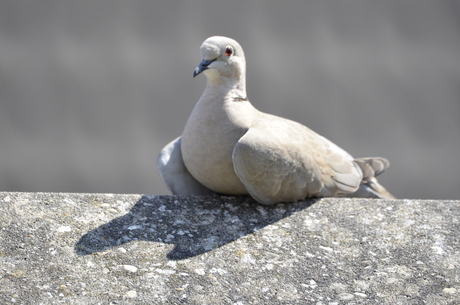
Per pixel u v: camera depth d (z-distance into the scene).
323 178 6.70
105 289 5.26
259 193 6.42
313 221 6.29
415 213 6.43
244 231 6.11
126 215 6.18
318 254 5.84
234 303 5.25
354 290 5.46
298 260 5.75
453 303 5.33
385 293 5.43
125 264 5.54
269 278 5.53
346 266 5.72
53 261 5.48
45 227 5.83
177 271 5.52
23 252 5.53
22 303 5.04
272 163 6.30
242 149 6.25
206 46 6.73
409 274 5.64
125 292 5.25
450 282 5.56
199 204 6.53
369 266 5.72
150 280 5.40
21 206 6.05
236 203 6.64
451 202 6.64
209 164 6.65
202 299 5.25
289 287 5.45
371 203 6.61
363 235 6.09
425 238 6.07
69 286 5.25
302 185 6.54
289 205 6.59
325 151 6.86
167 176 7.27
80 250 5.64
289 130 6.71
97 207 6.22
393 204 6.59
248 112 6.76
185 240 5.92
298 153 6.45
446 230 6.18
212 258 5.71
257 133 6.39
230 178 6.68
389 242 6.02
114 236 5.86
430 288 5.49
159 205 6.41
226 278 5.50
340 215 6.40
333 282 5.53
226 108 6.66
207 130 6.61
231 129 6.57
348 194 7.36
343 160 6.96
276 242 5.97
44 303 5.06
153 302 5.18
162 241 5.88
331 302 5.32
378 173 7.41
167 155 7.29
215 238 5.98
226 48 6.73
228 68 6.73
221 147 6.57
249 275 5.55
